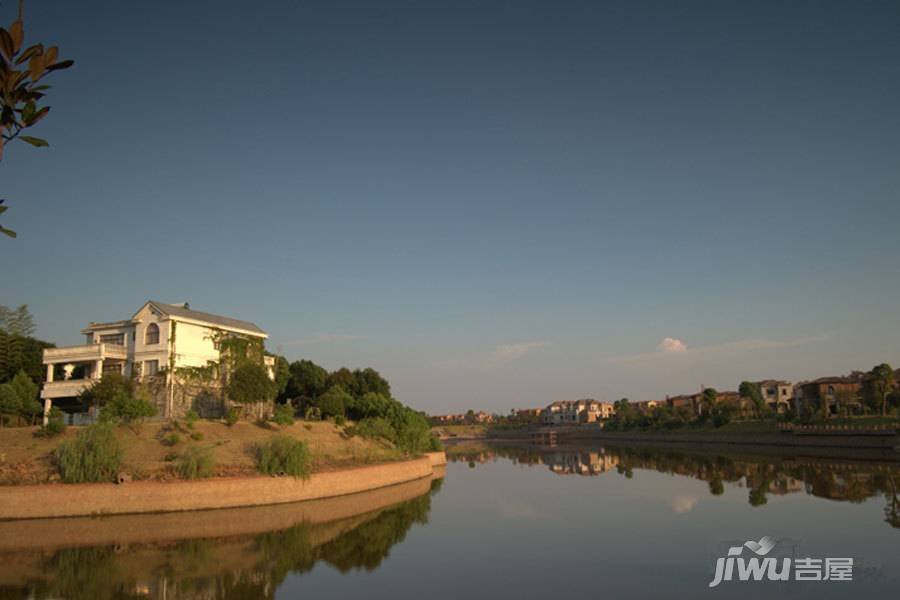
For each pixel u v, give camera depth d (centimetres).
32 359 6825
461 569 2822
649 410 17925
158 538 3409
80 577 2647
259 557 3047
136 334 6372
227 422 5509
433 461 8531
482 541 3441
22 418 5850
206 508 4181
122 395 5003
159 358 6188
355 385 9038
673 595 2377
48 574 2688
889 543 3112
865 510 4038
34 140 653
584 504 4812
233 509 4250
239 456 4847
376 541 3444
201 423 5388
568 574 2708
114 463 4162
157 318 6291
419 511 4519
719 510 4266
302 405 8331
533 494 5503
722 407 13362
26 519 3781
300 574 2745
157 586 2539
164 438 4822
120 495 3984
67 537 3397
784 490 5131
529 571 2773
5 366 6600
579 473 7512
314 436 6066
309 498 4753
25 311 7488
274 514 4175
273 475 4606
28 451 4388
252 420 5950
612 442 16475
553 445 16062
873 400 10956
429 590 2494
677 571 2719
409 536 3591
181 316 6341
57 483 4003
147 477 4222
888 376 10662
